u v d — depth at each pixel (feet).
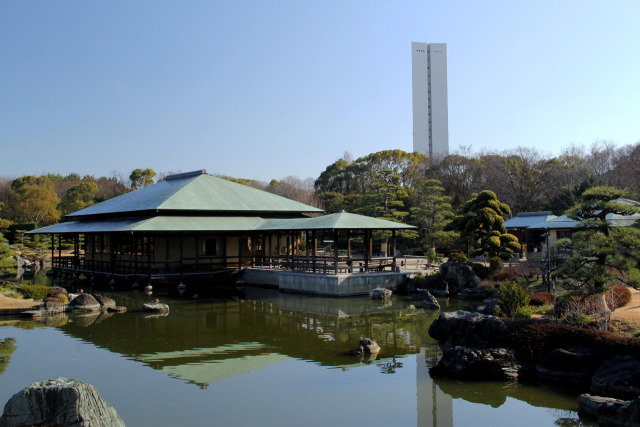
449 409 37.19
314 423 34.45
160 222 102.42
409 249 165.17
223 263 108.78
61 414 25.64
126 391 40.75
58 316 74.64
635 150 158.10
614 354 39.09
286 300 87.86
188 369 47.01
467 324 49.44
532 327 45.03
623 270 48.91
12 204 235.61
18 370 46.42
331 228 89.81
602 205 50.67
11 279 122.83
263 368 47.37
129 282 109.40
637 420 30.25
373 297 87.86
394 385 42.42
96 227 113.60
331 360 50.06
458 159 206.90
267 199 132.16
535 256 94.58
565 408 37.24
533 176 193.06
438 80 330.54
